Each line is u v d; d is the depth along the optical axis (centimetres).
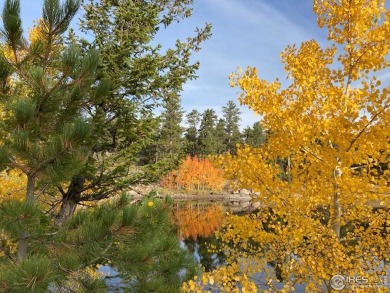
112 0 660
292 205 467
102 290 323
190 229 2173
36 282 225
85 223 322
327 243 460
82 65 333
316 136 448
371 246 507
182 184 4741
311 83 468
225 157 516
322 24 516
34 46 329
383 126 377
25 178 585
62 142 296
